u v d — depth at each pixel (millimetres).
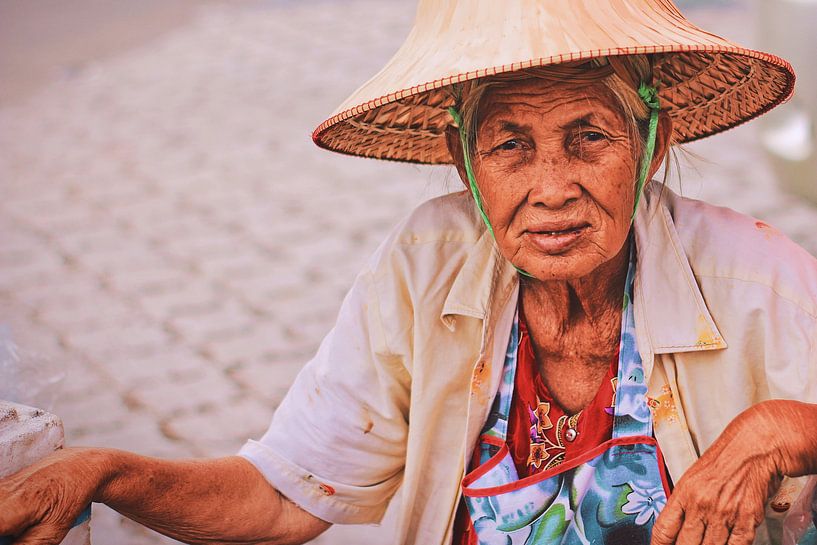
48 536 1268
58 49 8422
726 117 1548
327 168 5680
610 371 1480
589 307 1477
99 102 7117
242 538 1545
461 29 1326
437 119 1604
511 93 1318
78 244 5004
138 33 8758
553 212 1328
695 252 1452
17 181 5852
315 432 1576
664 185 1520
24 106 7180
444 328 1535
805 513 1426
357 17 8539
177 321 4215
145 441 3402
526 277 1503
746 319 1402
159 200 5441
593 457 1465
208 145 6148
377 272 1563
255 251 4793
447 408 1551
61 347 4027
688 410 1451
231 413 3570
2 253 4957
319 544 2758
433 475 1577
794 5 4402
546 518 1483
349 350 1570
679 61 1491
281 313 4238
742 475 1281
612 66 1313
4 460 1278
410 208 5105
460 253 1549
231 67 7594
